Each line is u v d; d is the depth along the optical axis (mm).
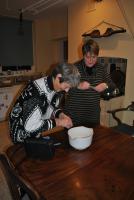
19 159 1212
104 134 1555
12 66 4930
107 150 1315
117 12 2887
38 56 5293
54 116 1512
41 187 956
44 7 3781
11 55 4855
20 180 823
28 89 1275
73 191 930
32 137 1260
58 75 1184
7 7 3768
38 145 1193
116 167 1128
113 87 2098
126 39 2848
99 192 924
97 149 1328
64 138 1486
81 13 3477
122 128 2357
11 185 943
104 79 1993
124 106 3033
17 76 4898
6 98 4156
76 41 3686
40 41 5238
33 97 1238
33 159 1214
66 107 2016
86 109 1988
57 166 1138
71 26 3748
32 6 3705
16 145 1372
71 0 3396
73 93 1945
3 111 4172
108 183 990
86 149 1326
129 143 1413
